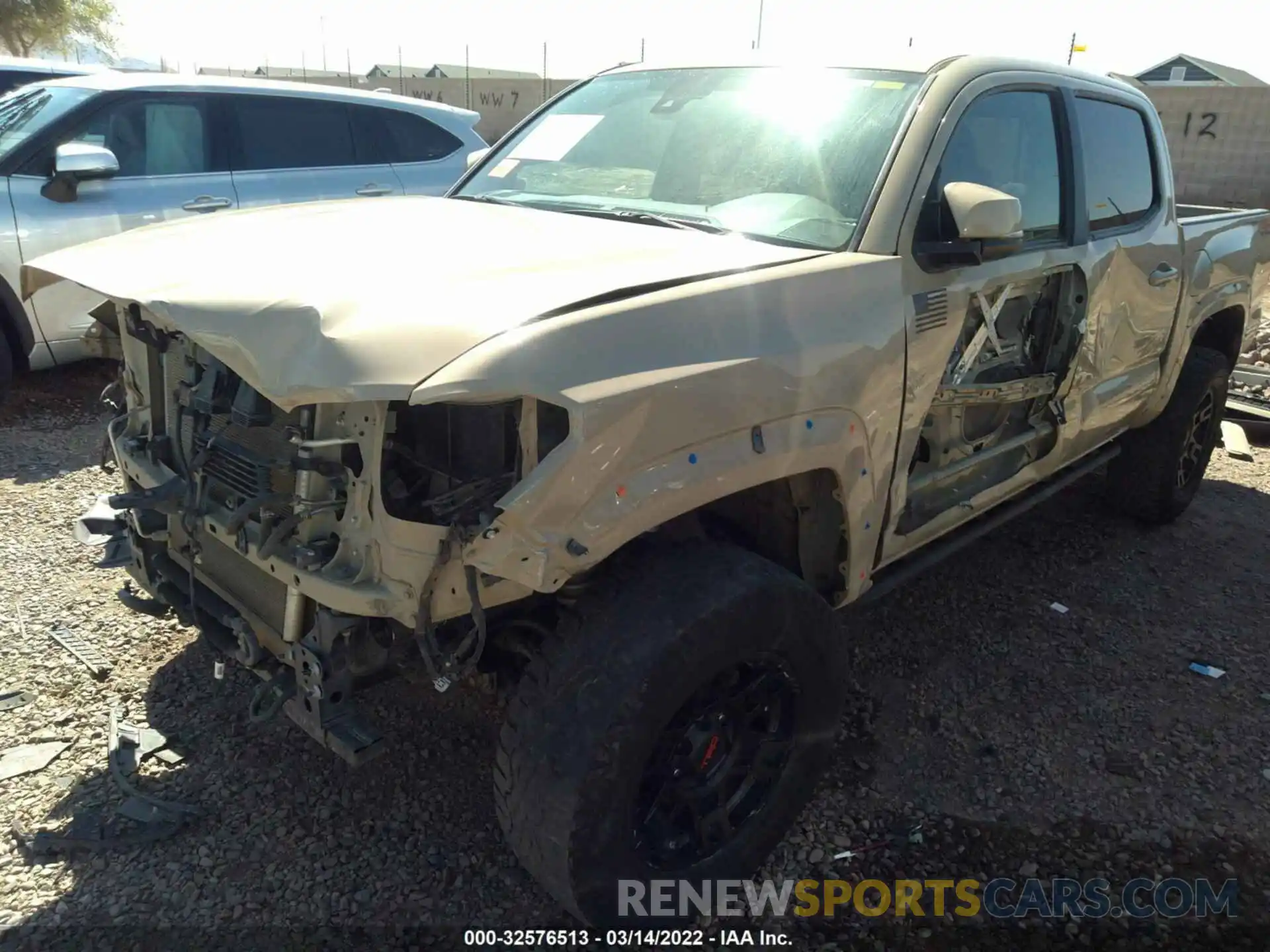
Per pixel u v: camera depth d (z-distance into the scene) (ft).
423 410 6.60
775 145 9.71
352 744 6.75
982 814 9.29
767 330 7.25
